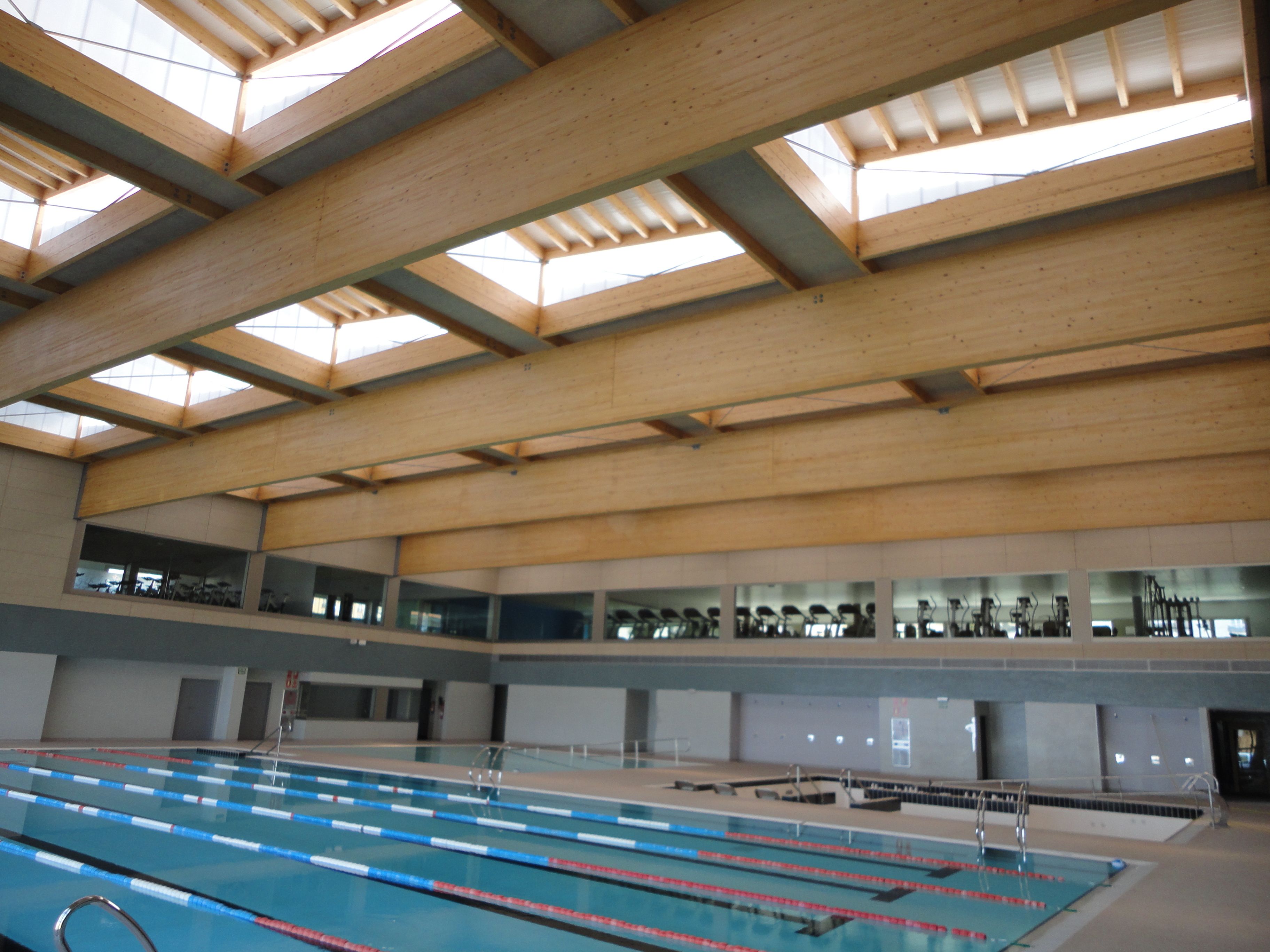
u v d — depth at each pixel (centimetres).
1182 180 782
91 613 1944
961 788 1650
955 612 2000
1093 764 1769
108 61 809
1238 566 1667
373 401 1424
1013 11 535
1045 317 865
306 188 919
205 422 1634
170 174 915
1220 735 1775
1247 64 646
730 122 633
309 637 2344
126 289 1102
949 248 913
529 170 735
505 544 2384
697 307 1073
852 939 620
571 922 668
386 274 1011
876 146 929
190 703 2191
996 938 617
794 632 2248
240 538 2233
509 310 1141
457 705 2722
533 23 702
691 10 673
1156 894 712
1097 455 1205
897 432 1377
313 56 838
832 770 2072
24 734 1833
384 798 1349
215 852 895
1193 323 794
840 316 980
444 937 623
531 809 1271
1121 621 1788
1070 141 841
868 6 592
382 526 2036
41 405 1504
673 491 1598
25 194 1147
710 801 1266
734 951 595
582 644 2617
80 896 701
